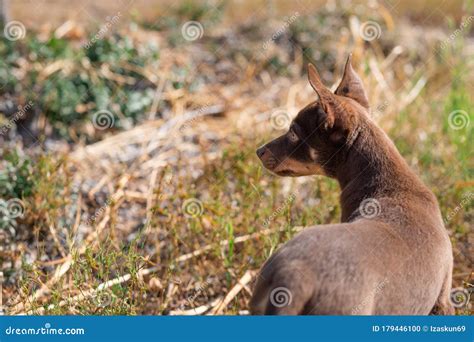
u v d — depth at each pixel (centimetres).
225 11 2530
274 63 2200
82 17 2381
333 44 2291
